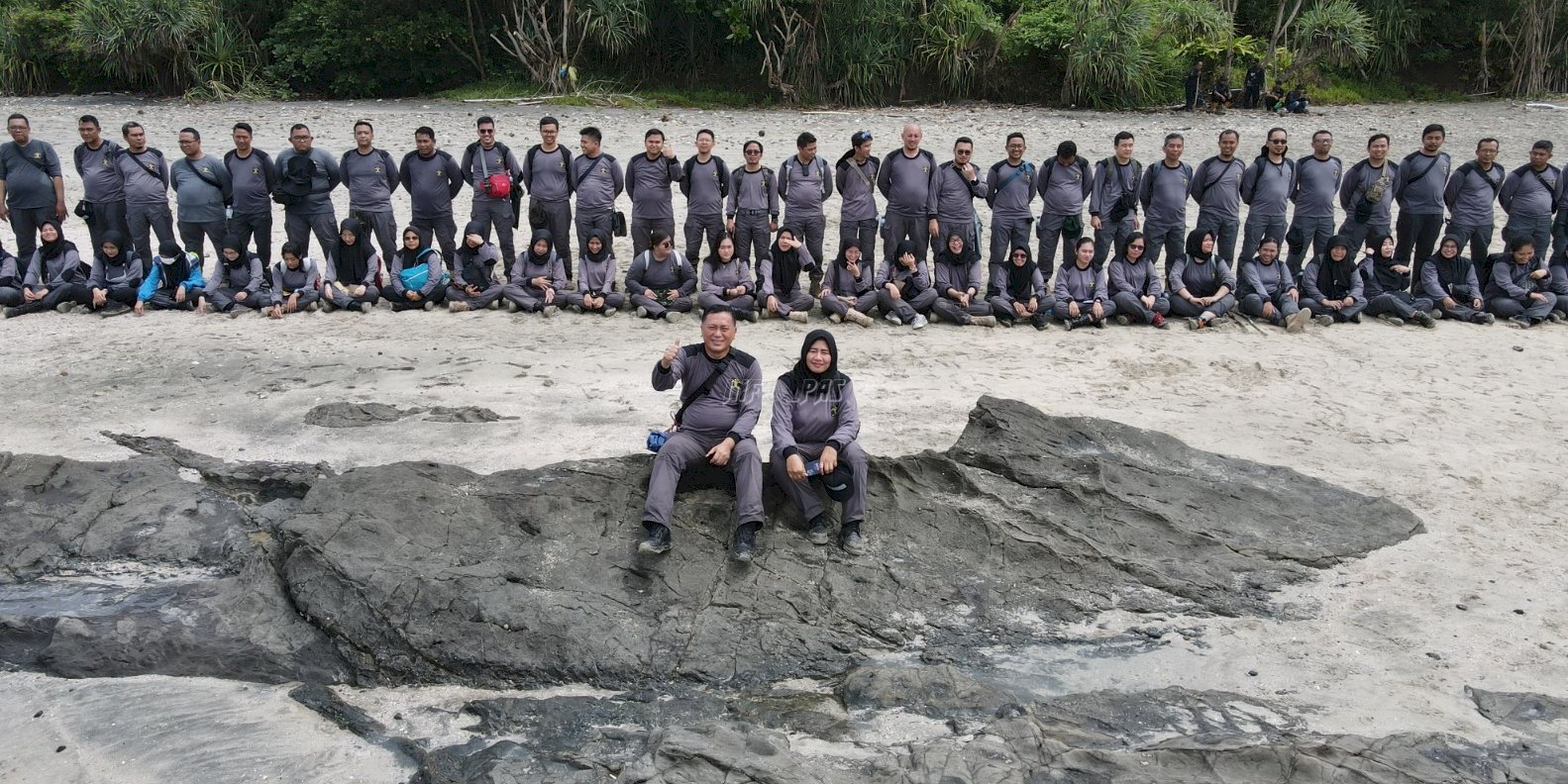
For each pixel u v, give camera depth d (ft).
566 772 15.80
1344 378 33.88
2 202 39.29
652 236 38.65
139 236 39.93
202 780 16.05
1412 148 71.67
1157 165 39.83
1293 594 21.16
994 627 20.08
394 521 20.79
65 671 18.38
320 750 16.72
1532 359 36.14
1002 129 76.84
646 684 18.44
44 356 33.81
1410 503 24.99
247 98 90.53
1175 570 21.61
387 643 18.78
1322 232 40.65
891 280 39.42
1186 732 16.92
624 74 95.55
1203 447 27.84
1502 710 17.51
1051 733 16.34
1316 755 15.75
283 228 48.67
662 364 21.17
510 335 36.55
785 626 19.58
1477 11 107.86
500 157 40.27
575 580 20.10
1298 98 90.68
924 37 94.89
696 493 22.25
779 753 15.76
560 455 25.68
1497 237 49.52
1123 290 39.24
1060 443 25.17
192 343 35.27
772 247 39.06
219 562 21.36
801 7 92.27
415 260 39.91
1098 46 89.30
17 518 22.24
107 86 96.17
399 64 96.58
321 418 28.19
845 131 75.05
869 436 27.68
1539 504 25.03
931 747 15.96
